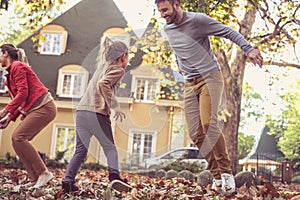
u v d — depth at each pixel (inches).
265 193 186.9
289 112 995.9
